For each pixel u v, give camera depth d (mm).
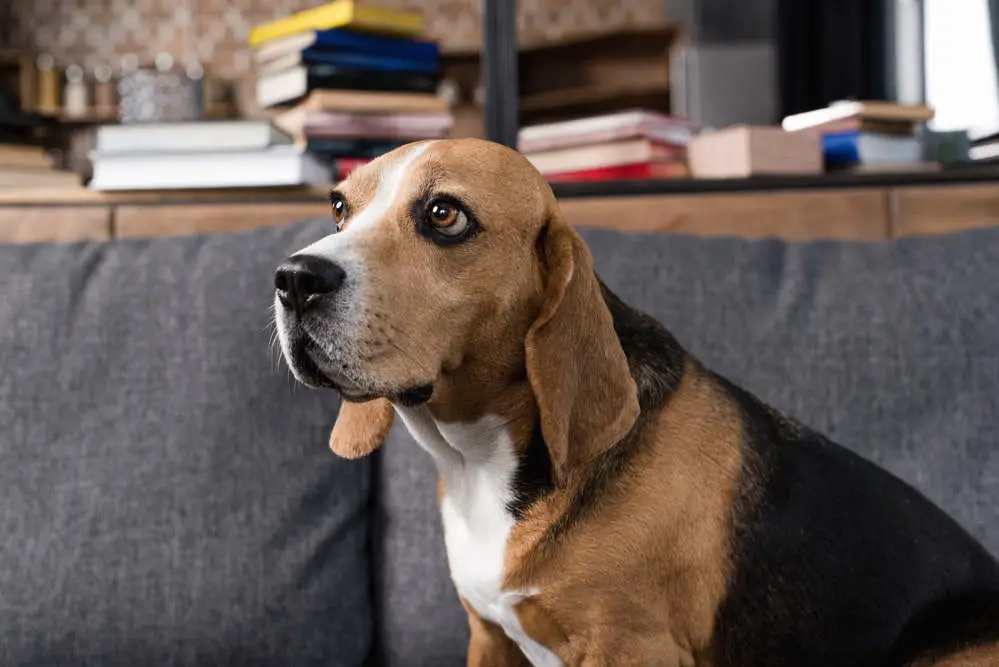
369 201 1080
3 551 1308
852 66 4242
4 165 1921
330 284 956
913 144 2062
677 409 1148
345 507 1420
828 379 1443
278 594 1339
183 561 1328
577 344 1048
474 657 1252
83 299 1455
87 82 4555
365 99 1952
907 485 1253
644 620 1078
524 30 5625
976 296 1455
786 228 1706
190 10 5414
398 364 993
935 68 3646
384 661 1420
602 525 1068
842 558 1133
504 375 1092
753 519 1115
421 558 1428
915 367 1433
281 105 2074
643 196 1720
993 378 1409
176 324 1442
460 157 1058
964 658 1125
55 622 1284
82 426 1374
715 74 5008
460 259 1034
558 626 1098
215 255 1508
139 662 1296
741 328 1485
